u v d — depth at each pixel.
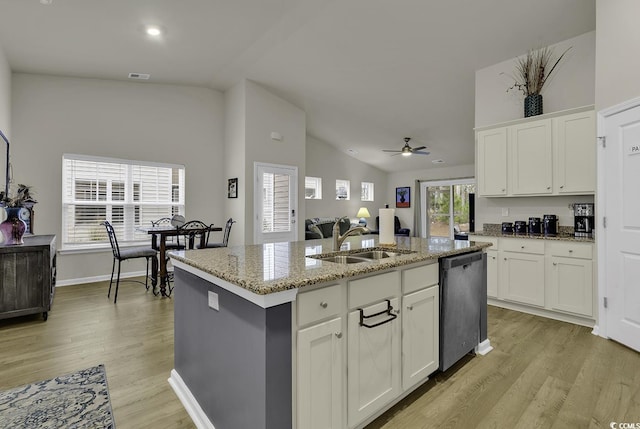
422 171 9.34
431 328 1.99
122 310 3.46
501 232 3.83
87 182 4.68
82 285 4.52
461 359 2.37
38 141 4.34
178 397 1.91
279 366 1.23
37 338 2.73
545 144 3.34
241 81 5.25
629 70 2.50
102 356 2.42
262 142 5.45
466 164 8.48
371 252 2.30
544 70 3.55
